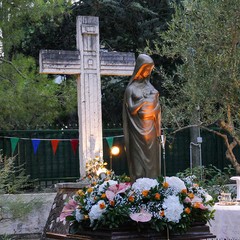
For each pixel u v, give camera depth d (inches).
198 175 436.5
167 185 173.2
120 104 695.1
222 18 400.2
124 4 684.1
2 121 493.0
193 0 421.7
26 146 486.3
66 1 537.3
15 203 329.4
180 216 169.2
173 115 425.4
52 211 352.5
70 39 714.8
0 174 330.3
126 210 166.1
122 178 196.4
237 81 392.8
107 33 706.8
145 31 653.3
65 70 416.5
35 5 474.9
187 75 410.6
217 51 399.2
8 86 470.9
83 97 418.3
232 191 440.1
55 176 492.7
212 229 286.2
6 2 476.1
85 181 385.1
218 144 540.7
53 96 478.0
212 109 416.2
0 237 362.6
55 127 545.6
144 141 231.1
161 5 682.2
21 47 701.3
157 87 662.5
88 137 416.5
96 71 421.4
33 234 427.2
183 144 526.9
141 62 235.6
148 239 167.0
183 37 413.4
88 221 173.6
